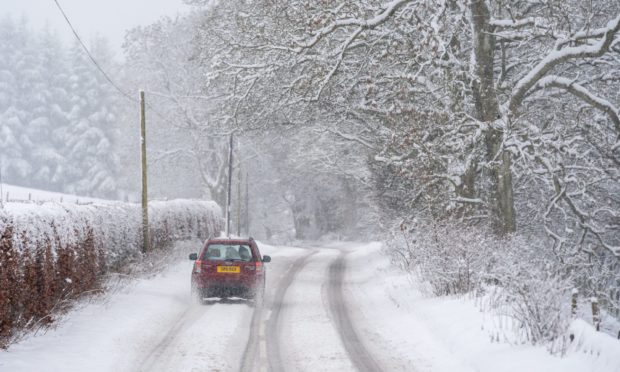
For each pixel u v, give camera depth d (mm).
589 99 32594
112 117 146750
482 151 35906
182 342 18484
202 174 100375
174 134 100688
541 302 15562
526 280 16422
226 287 25656
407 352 17391
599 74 39781
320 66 35344
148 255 35969
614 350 13164
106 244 28656
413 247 31922
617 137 36250
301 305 26938
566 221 39625
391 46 33906
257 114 41375
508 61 39500
